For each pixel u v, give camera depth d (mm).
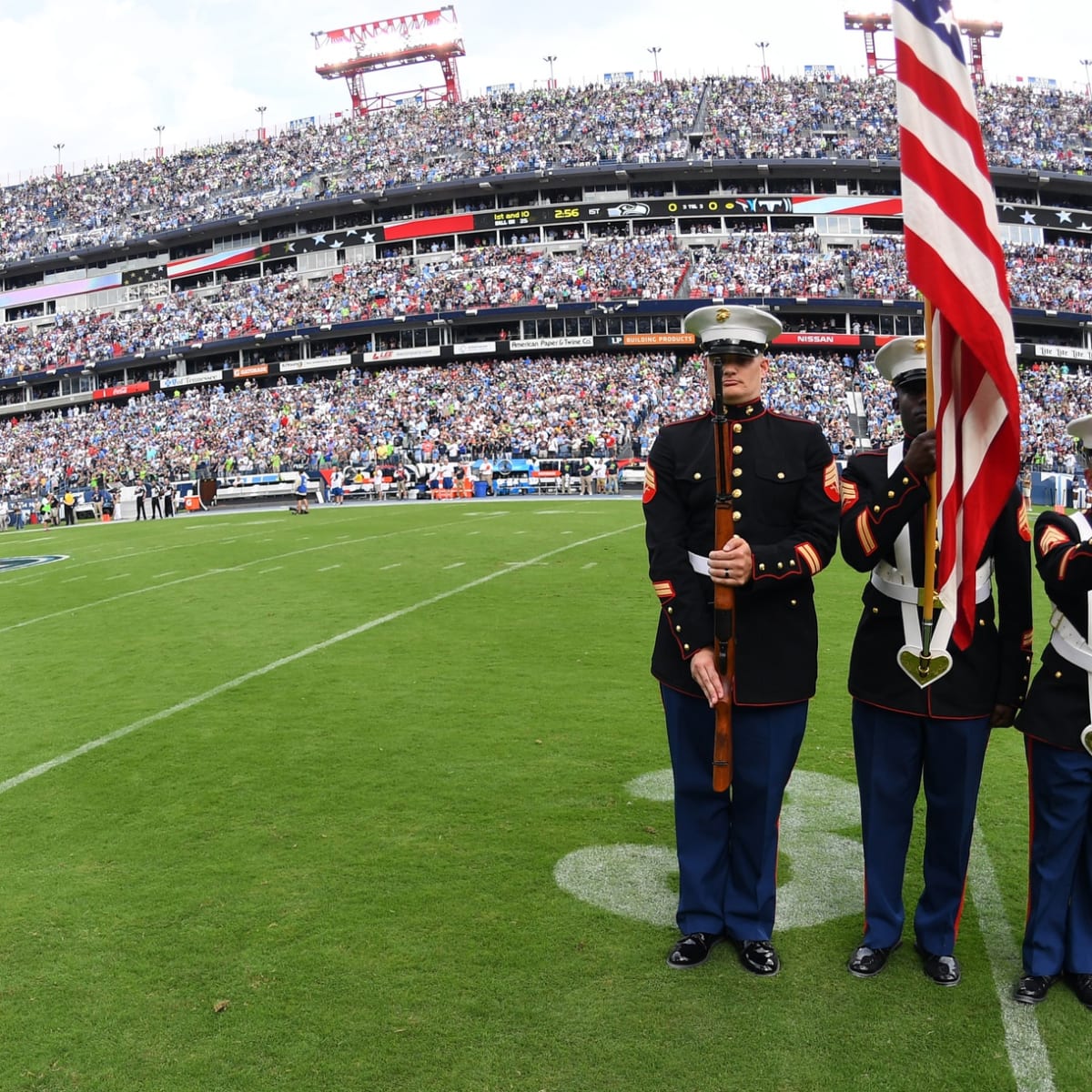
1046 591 3547
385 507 33031
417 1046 3258
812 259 50594
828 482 3723
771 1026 3322
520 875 4527
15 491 44094
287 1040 3316
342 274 55438
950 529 3328
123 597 14398
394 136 61375
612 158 54750
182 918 4203
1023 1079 3031
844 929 4012
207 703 7859
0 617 13359
